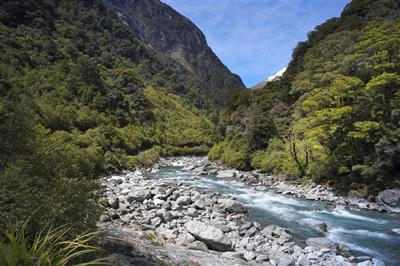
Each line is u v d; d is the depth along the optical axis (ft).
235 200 87.81
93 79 259.39
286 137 150.92
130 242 41.55
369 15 202.08
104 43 442.09
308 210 80.94
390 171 88.43
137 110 313.32
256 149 167.53
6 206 26.66
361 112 97.71
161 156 255.29
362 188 90.79
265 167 143.74
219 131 246.06
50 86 211.41
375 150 90.17
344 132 100.42
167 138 305.73
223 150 203.31
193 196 91.40
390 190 81.82
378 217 73.97
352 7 230.89
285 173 125.90
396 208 78.59
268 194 102.12
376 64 100.37
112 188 101.30
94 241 30.86
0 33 238.07
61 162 38.04
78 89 235.40
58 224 27.86
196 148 306.55
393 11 191.01
